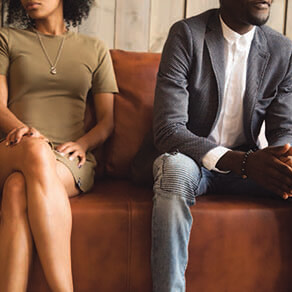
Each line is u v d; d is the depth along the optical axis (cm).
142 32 225
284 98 165
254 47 161
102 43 193
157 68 198
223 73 158
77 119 185
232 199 157
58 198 134
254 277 148
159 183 139
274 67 162
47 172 135
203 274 145
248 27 158
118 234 144
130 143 191
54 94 181
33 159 135
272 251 149
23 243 130
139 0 223
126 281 145
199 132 162
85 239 142
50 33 187
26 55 180
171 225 134
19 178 136
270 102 165
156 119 156
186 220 135
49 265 130
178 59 157
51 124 179
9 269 129
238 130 165
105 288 144
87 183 164
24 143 141
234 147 168
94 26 220
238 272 147
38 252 131
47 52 182
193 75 158
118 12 223
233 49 160
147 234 145
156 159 149
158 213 135
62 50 184
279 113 164
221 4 160
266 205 151
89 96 194
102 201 150
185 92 157
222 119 163
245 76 160
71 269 141
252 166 141
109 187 174
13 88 180
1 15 213
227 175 163
